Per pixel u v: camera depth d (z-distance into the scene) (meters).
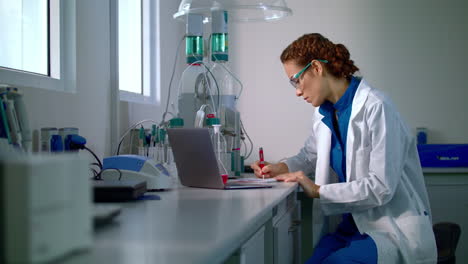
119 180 1.47
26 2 1.86
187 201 1.35
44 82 1.75
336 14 3.43
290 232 2.01
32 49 1.86
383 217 1.85
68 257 0.69
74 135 1.66
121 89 2.64
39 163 0.59
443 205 3.03
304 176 1.95
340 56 2.03
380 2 3.38
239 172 2.26
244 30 3.52
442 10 3.32
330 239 2.10
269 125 3.49
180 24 3.47
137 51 2.99
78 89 1.92
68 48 1.90
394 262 1.69
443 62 3.32
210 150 1.65
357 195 1.81
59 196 0.64
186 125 2.25
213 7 2.30
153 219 1.03
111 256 0.70
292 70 2.07
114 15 2.24
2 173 0.58
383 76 3.38
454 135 3.31
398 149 1.84
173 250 0.74
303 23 3.47
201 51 2.31
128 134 2.39
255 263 1.41
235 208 1.20
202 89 2.23
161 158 2.09
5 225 0.58
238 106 3.52
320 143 2.21
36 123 1.61
